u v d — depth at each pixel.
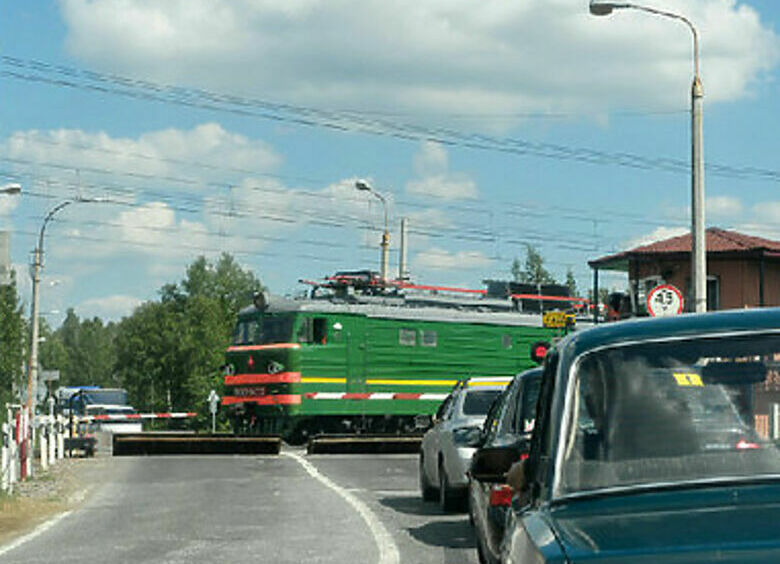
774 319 5.77
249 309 45.94
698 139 32.38
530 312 51.00
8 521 20.30
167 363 148.25
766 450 5.33
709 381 5.57
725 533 4.55
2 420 31.53
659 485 5.23
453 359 47.50
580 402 5.65
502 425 14.80
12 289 95.75
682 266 50.81
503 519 10.63
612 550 4.51
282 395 43.94
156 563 14.66
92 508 21.91
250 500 22.84
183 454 39.75
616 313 33.62
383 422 46.41
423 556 15.30
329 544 16.44
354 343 45.22
